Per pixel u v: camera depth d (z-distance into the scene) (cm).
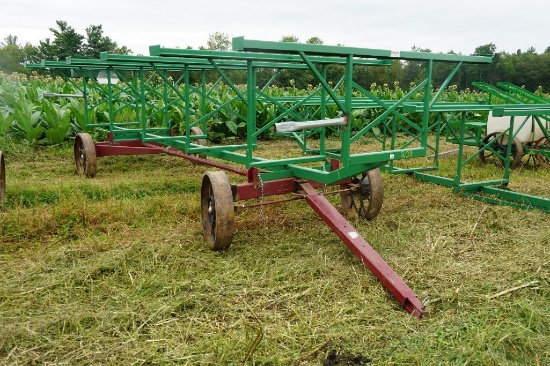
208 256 386
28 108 852
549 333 277
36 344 263
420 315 291
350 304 309
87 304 309
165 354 255
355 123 1161
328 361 249
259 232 443
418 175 656
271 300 312
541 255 384
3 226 433
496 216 493
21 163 755
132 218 479
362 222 475
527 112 478
